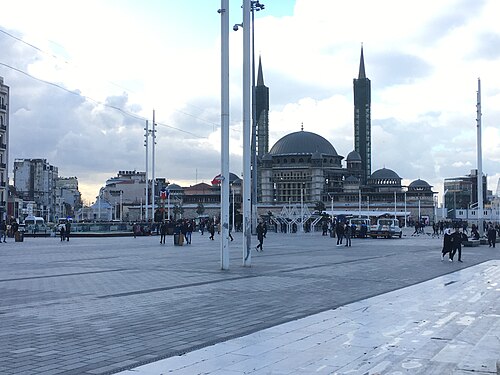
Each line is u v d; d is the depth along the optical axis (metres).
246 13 25.62
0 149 87.25
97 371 7.79
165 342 9.64
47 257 30.80
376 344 9.63
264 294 15.74
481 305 14.07
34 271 22.38
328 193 176.62
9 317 11.92
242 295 15.51
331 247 43.56
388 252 36.75
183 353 8.91
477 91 49.72
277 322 11.55
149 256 31.84
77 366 8.04
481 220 51.66
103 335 10.17
